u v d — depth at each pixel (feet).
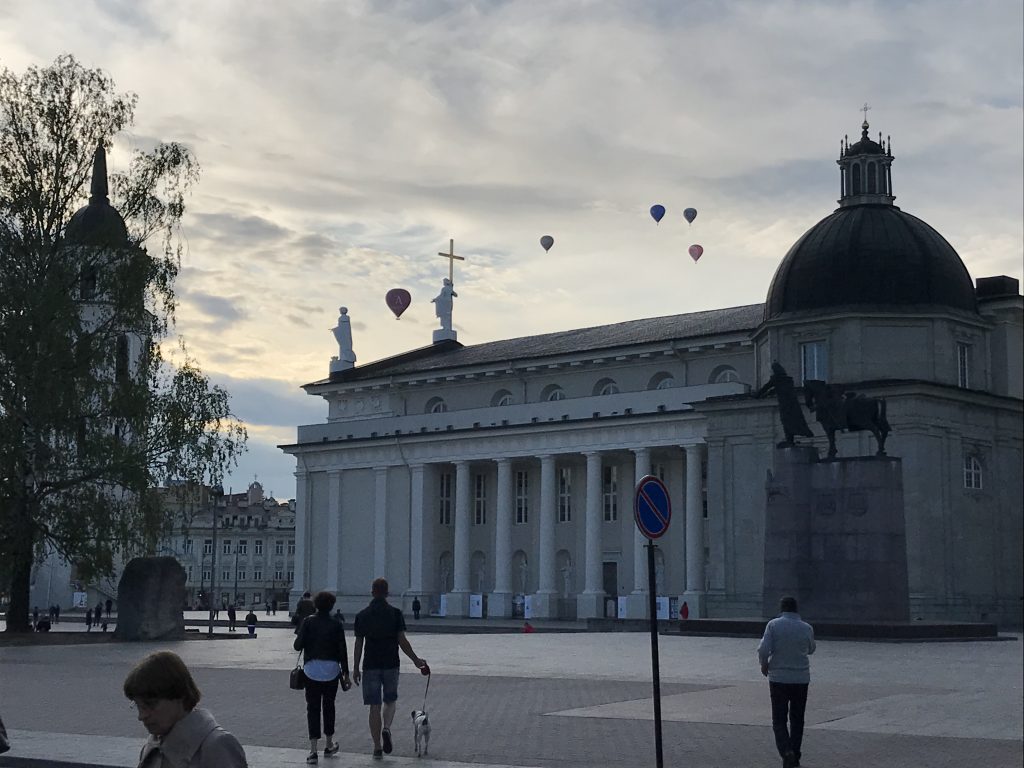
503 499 306.55
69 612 375.66
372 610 64.95
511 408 307.58
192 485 186.60
